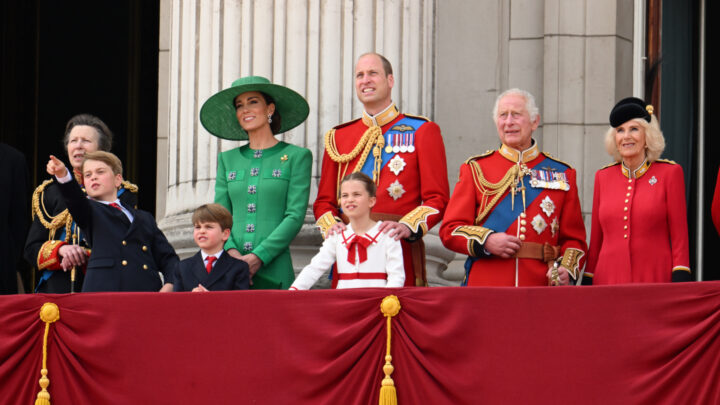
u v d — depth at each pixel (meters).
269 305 24.92
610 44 40.97
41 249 29.09
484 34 41.75
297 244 32.84
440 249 35.00
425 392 24.23
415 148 29.25
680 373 23.62
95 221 28.30
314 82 33.53
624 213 27.56
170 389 24.92
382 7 34.06
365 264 27.03
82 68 52.06
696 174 41.19
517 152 28.64
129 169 51.06
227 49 34.16
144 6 51.66
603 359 23.89
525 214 28.16
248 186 30.02
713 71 41.44
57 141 51.97
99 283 27.88
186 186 34.81
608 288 24.08
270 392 24.66
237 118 31.31
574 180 28.86
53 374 25.28
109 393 25.03
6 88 51.38
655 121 27.88
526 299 24.27
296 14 33.72
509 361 24.09
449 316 24.34
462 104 41.62
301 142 33.19
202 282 28.08
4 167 30.11
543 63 41.28
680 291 23.83
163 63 44.38
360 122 30.06
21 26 51.91
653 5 41.66
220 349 24.91
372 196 27.41
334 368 24.47
